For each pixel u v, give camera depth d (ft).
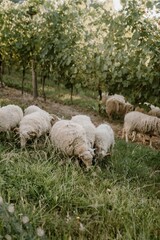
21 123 20.97
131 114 31.35
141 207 15.12
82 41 31.68
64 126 19.60
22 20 42.60
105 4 28.14
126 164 21.12
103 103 44.75
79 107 47.39
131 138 34.42
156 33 23.94
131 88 28.53
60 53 31.40
